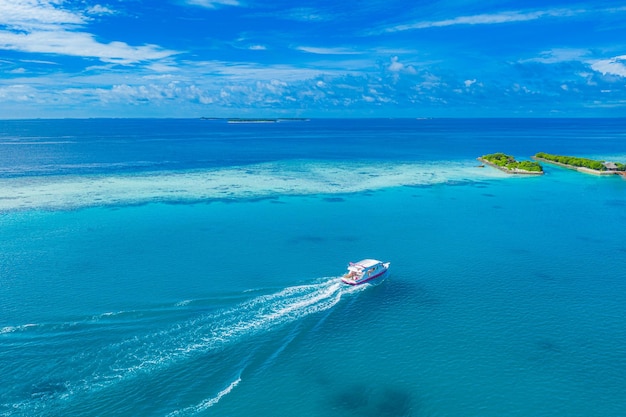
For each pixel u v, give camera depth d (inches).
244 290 2357.3
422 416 1509.6
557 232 3383.4
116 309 2138.3
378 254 2913.4
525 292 2365.9
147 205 4111.7
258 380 1664.6
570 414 1514.5
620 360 1786.4
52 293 2295.8
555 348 1867.6
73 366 1712.6
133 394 1574.8
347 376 1699.1
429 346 1884.8
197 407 1525.6
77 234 3245.6
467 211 4010.8
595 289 2394.2
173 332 1951.3
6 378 1637.6
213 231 3363.7
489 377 1690.5
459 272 2628.0
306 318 2089.1
